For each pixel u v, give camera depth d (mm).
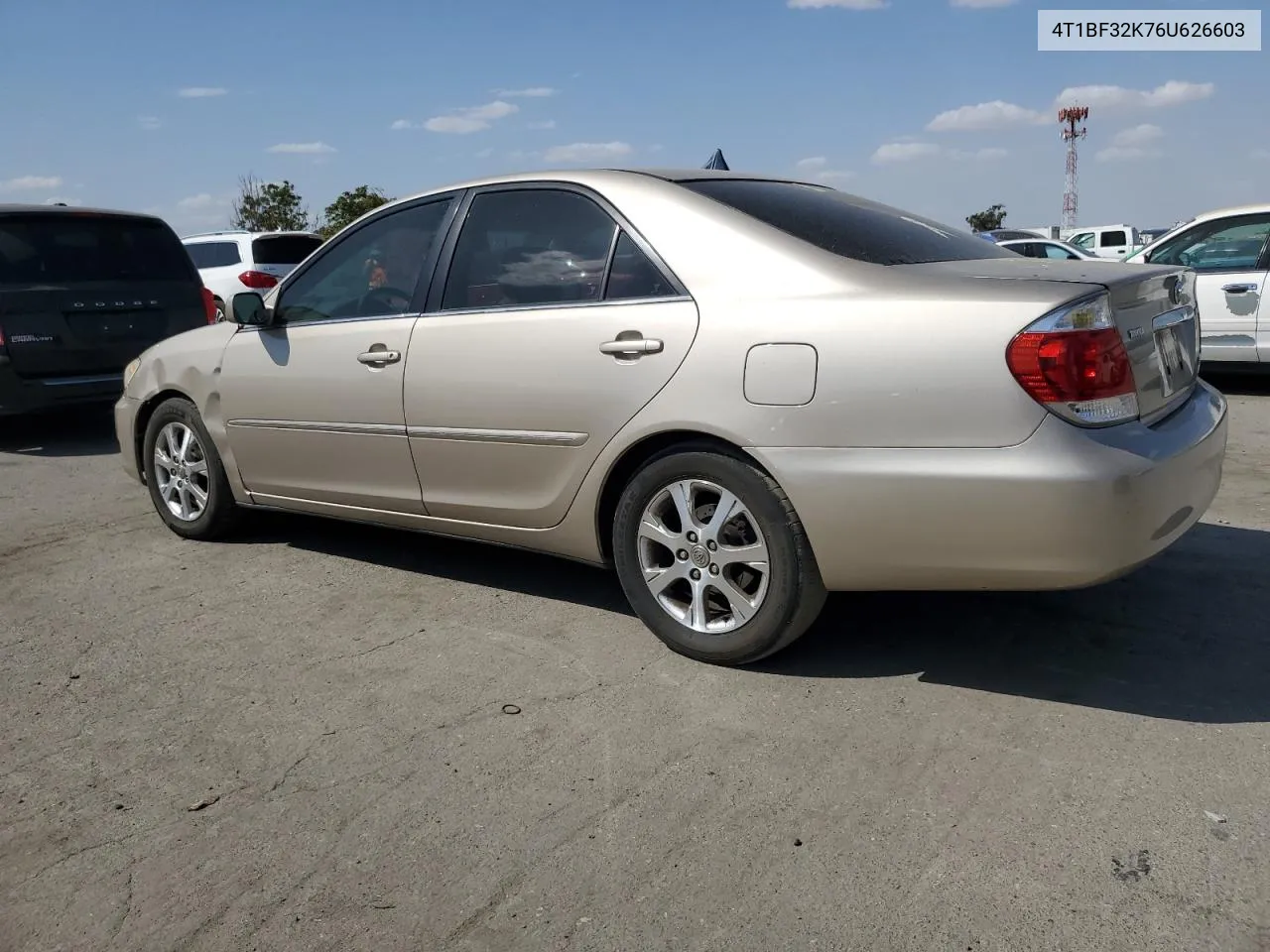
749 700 3398
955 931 2295
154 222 8836
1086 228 27859
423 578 4742
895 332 3102
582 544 3889
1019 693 3379
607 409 3625
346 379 4422
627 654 3805
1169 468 3035
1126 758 2965
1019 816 2701
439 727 3309
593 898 2455
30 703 3586
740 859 2576
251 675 3756
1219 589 4188
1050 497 2916
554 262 3867
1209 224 9086
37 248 8055
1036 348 2928
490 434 3965
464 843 2691
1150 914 2320
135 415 5543
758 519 3387
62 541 5574
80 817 2875
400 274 4363
